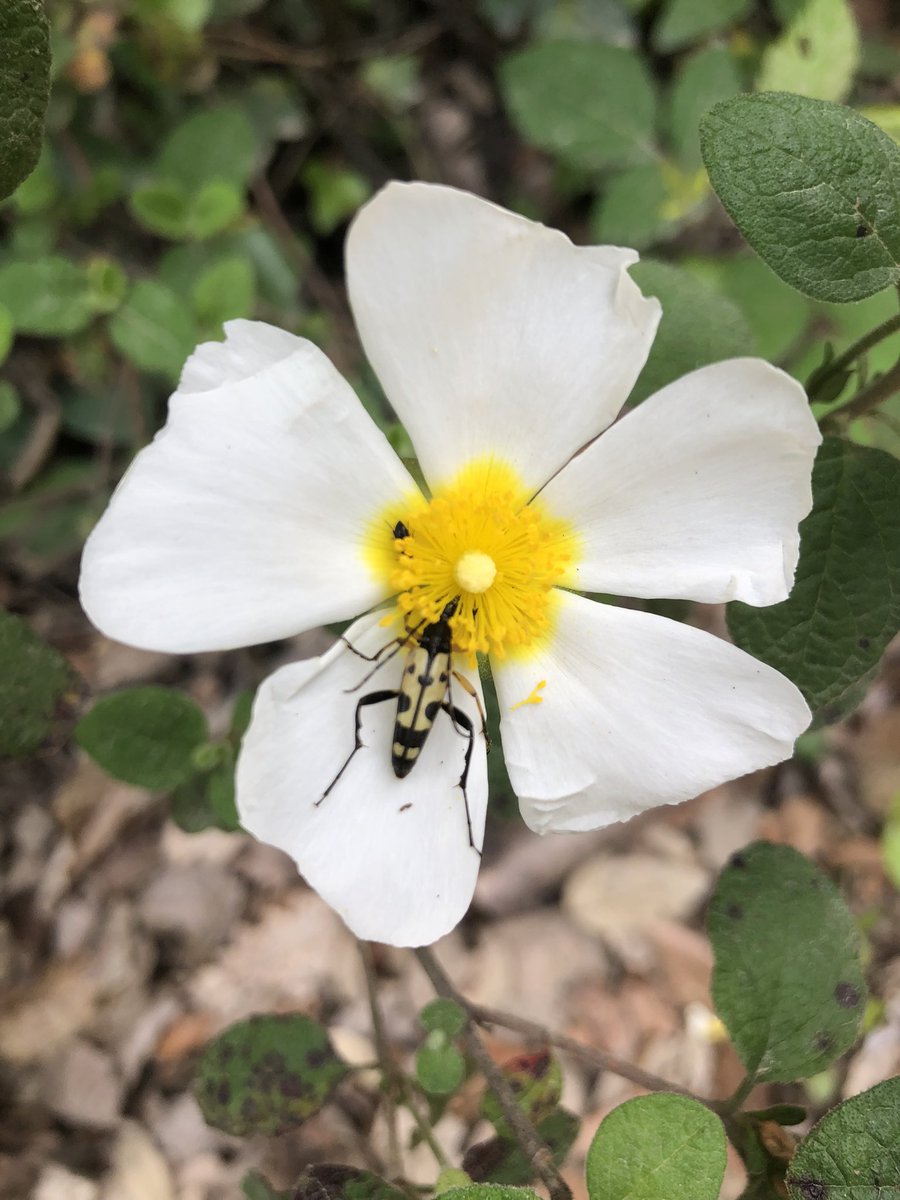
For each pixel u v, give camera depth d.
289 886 0.18
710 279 0.14
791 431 0.07
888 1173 0.07
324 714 0.07
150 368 0.12
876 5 0.21
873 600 0.08
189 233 0.14
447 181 0.19
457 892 0.08
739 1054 0.08
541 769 0.08
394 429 0.09
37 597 0.17
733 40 0.18
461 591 0.08
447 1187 0.08
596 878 0.18
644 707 0.08
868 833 0.19
